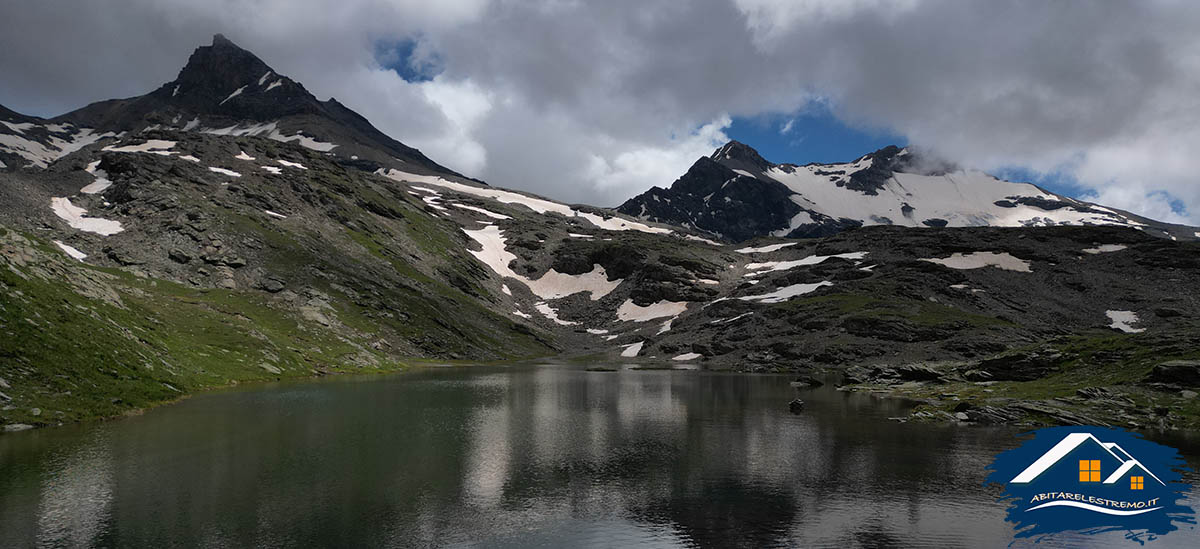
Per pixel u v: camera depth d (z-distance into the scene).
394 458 40.12
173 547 23.88
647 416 62.19
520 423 56.25
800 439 49.19
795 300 189.00
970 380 83.88
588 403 72.75
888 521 28.81
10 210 134.12
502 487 33.88
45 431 43.16
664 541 25.97
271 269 145.75
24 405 44.59
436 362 142.88
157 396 58.44
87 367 53.31
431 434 49.09
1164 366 61.72
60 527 25.86
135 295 93.31
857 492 33.47
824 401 76.75
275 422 51.59
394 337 146.75
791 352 151.50
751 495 32.94
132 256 128.75
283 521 27.31
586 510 30.05
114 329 64.06
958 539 26.59
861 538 26.53
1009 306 177.62
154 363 65.06
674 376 120.50
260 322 111.50
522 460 40.72
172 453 38.97
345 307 145.62
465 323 181.00
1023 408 58.88
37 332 51.53
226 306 109.81
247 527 26.44
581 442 47.31
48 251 73.19
